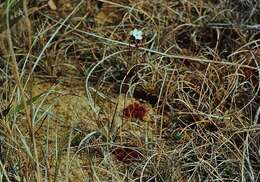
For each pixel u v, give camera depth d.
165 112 1.49
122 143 1.42
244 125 1.46
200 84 1.53
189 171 1.39
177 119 1.47
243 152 1.39
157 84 1.52
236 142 1.44
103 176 1.37
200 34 1.64
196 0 1.68
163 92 1.52
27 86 1.48
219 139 1.42
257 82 1.53
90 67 1.55
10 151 1.34
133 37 1.56
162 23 1.65
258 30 1.63
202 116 1.47
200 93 1.49
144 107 1.50
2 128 1.37
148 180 1.36
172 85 1.51
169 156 1.40
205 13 1.67
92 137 1.42
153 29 1.62
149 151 1.40
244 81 1.52
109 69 1.53
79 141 1.41
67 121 1.44
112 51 1.58
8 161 1.34
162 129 1.46
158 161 1.38
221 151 1.42
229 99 1.51
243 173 1.37
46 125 1.43
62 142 1.38
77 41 1.59
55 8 1.65
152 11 1.67
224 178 1.38
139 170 1.39
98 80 1.52
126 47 1.58
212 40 1.64
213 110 1.48
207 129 1.46
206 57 1.59
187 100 1.49
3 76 1.49
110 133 1.43
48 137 1.40
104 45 1.58
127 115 1.48
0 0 1.52
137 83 1.51
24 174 1.31
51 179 1.35
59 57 1.56
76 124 1.44
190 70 1.56
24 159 1.32
